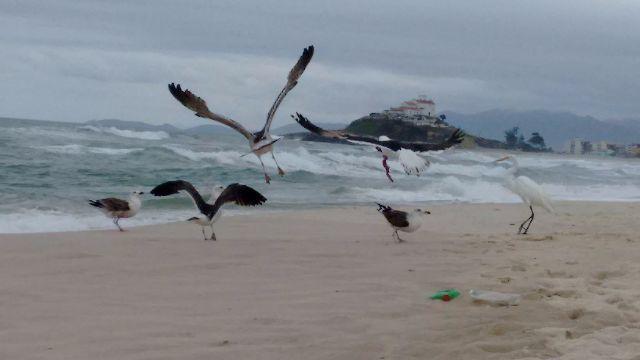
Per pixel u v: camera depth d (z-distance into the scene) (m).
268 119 10.57
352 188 29.86
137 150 38.94
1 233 15.25
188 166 36.75
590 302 8.41
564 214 21.69
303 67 10.18
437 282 10.21
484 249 13.61
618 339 6.68
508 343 6.69
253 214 20.30
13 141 38.75
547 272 10.82
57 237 14.54
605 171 62.00
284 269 11.38
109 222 17.86
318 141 92.38
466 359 6.33
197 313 8.39
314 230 16.88
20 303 8.86
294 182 33.66
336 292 9.56
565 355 6.16
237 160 41.38
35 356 6.71
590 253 12.93
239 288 9.87
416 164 9.34
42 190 23.70
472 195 30.11
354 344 7.02
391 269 11.34
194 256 12.59
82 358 6.64
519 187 16.70
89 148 38.44
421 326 7.71
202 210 14.01
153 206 21.44
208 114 10.13
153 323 7.91
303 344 7.07
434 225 18.72
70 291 9.62
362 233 16.52
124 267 11.45
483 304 8.72
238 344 7.09
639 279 10.06
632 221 19.86
